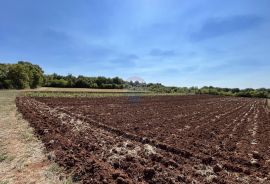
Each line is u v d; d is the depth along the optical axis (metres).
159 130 17.14
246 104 51.44
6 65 88.69
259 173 9.30
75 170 8.48
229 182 8.23
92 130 15.78
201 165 10.03
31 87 91.81
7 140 12.28
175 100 52.09
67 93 56.34
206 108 36.56
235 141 14.56
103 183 7.68
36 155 10.12
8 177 8.02
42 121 17.02
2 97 40.31
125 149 11.77
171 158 10.76
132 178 8.34
